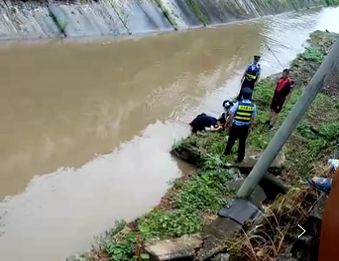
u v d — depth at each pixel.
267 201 8.47
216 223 7.73
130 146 11.50
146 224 7.87
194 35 25.42
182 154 11.00
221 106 15.36
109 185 9.47
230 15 30.78
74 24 20.02
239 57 22.52
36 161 10.12
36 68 15.87
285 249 6.29
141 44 21.48
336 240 4.91
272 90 16.28
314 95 7.21
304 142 12.05
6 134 11.12
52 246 7.37
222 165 10.34
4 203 8.40
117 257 6.95
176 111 14.34
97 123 12.62
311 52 24.83
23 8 18.62
